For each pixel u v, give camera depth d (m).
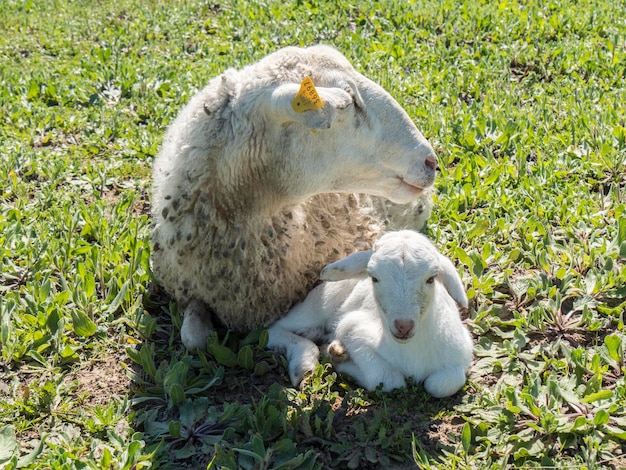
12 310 1.20
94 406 1.06
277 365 1.11
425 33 2.29
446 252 1.33
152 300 1.27
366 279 1.14
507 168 1.55
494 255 1.30
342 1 2.56
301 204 1.18
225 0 2.72
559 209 1.39
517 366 1.08
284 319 1.19
